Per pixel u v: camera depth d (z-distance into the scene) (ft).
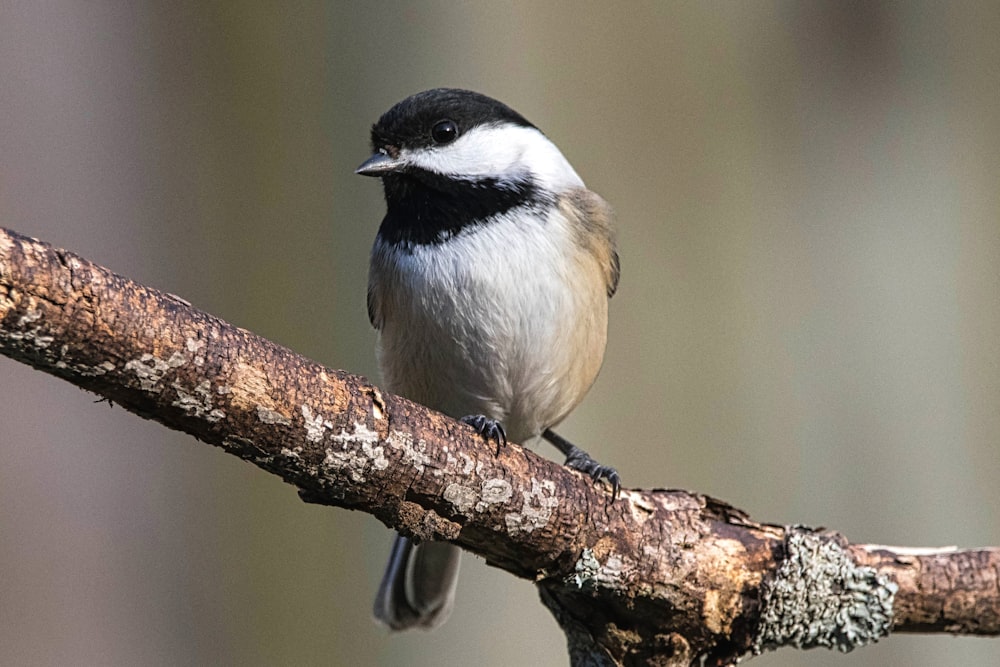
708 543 18.98
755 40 30.37
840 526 29.53
